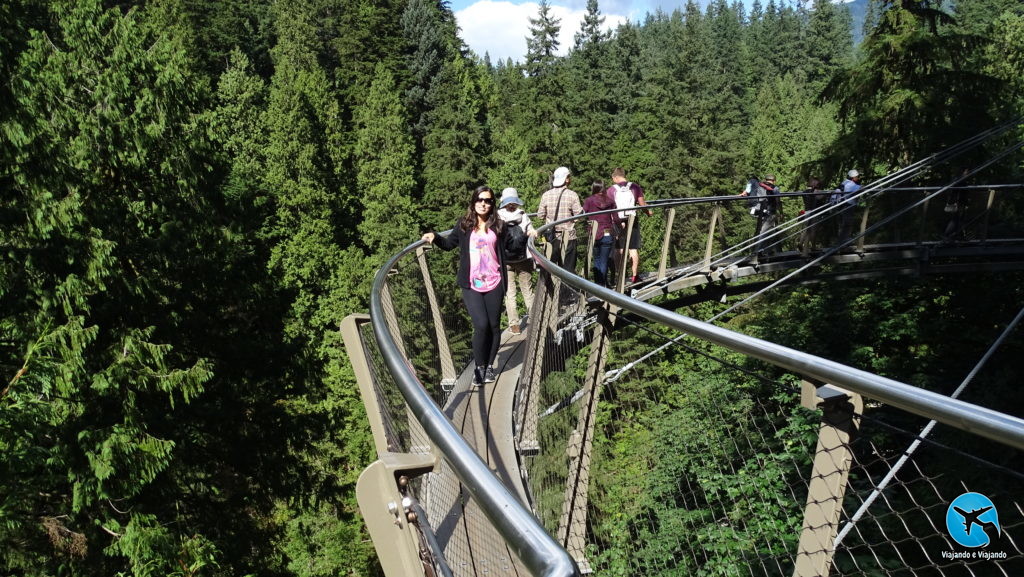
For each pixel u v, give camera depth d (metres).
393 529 2.31
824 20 105.00
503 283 6.05
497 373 6.46
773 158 63.94
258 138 50.41
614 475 3.07
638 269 12.49
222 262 17.77
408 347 5.20
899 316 14.02
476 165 53.16
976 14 59.72
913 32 19.56
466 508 3.21
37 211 12.80
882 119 19.94
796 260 14.80
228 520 16.81
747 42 127.25
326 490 19.64
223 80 51.84
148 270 15.52
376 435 3.80
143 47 17.47
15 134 12.92
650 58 111.62
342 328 4.16
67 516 12.33
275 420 18.67
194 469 16.39
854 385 1.57
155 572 10.84
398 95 61.59
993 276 14.28
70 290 12.70
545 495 4.01
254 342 18.67
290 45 70.31
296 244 41.97
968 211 14.32
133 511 11.69
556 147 59.91
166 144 16.53
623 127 74.62
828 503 1.81
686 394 2.64
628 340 3.12
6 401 9.73
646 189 58.47
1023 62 34.00
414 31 67.25
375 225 46.44
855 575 2.64
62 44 16.45
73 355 11.96
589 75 82.62
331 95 57.84
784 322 14.98
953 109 19.22
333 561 23.98
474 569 2.85
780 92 82.56
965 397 11.78
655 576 2.62
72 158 14.29
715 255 13.57
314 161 47.69
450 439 1.39
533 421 4.77
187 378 13.68
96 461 11.38
